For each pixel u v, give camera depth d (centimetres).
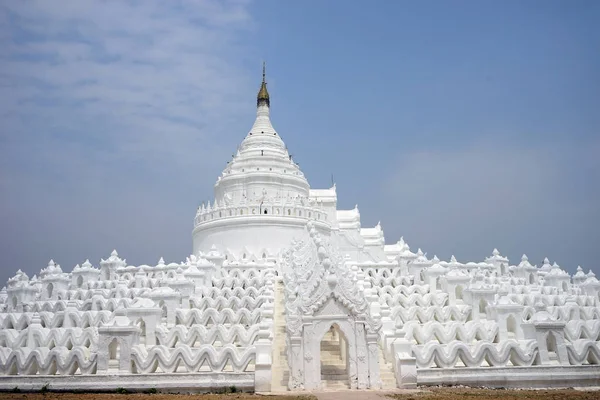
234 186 7950
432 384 3186
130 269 5922
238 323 4075
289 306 3266
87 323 4153
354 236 8400
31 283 5922
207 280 5062
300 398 2667
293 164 8588
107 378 3192
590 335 3866
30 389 3222
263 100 9225
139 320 3659
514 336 3816
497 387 3244
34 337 3703
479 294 4303
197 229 7431
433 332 3694
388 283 5219
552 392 3058
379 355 3341
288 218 7056
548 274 6091
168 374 3155
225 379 3105
